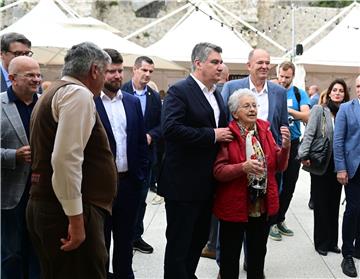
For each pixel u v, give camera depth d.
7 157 2.92
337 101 4.65
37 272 3.20
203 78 3.27
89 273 2.48
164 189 3.29
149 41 23.16
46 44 7.93
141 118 3.62
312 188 4.77
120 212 3.50
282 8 23.06
